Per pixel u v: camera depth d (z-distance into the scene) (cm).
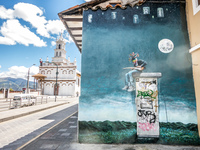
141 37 467
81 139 420
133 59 454
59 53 5488
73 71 4650
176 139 407
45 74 4694
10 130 611
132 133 414
